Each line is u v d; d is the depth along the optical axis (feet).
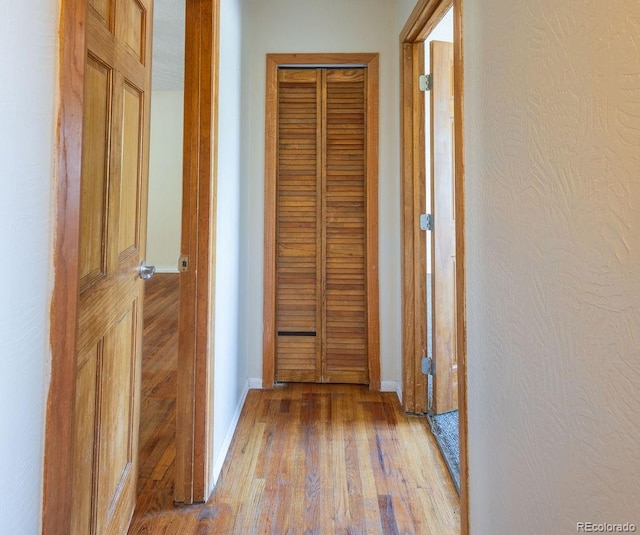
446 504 5.08
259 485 5.44
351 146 8.59
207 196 5.15
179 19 11.18
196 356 5.12
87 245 2.93
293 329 8.76
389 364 8.48
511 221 3.01
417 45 7.45
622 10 1.91
